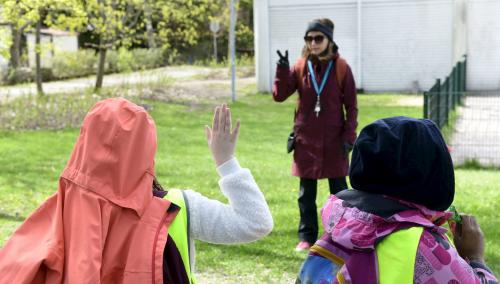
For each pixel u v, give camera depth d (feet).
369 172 6.31
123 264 6.56
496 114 53.62
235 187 7.24
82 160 6.79
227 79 97.09
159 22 77.00
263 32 77.92
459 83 62.54
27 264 6.47
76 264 6.36
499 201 25.05
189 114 57.72
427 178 6.23
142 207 6.71
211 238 7.09
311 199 18.51
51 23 52.26
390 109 60.85
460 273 6.05
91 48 123.03
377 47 77.66
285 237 20.18
